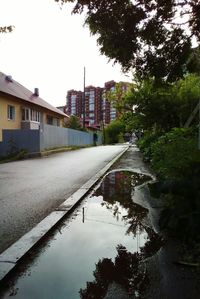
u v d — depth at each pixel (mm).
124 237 2881
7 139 12906
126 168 8023
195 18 3445
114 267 2244
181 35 3512
